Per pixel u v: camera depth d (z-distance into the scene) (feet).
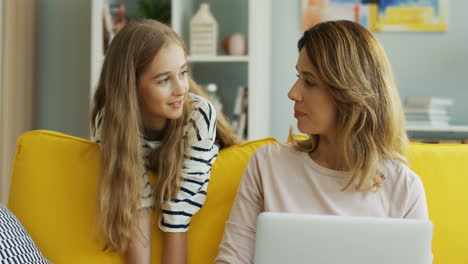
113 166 4.45
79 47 11.70
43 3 11.74
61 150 4.73
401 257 3.24
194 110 4.80
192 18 10.35
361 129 4.18
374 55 4.25
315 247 3.32
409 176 4.18
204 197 4.58
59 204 4.56
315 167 4.33
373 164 4.12
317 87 4.17
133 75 4.50
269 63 11.09
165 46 4.48
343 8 10.90
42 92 11.78
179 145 4.67
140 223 4.44
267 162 4.48
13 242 3.97
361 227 3.29
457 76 10.73
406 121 9.93
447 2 10.67
